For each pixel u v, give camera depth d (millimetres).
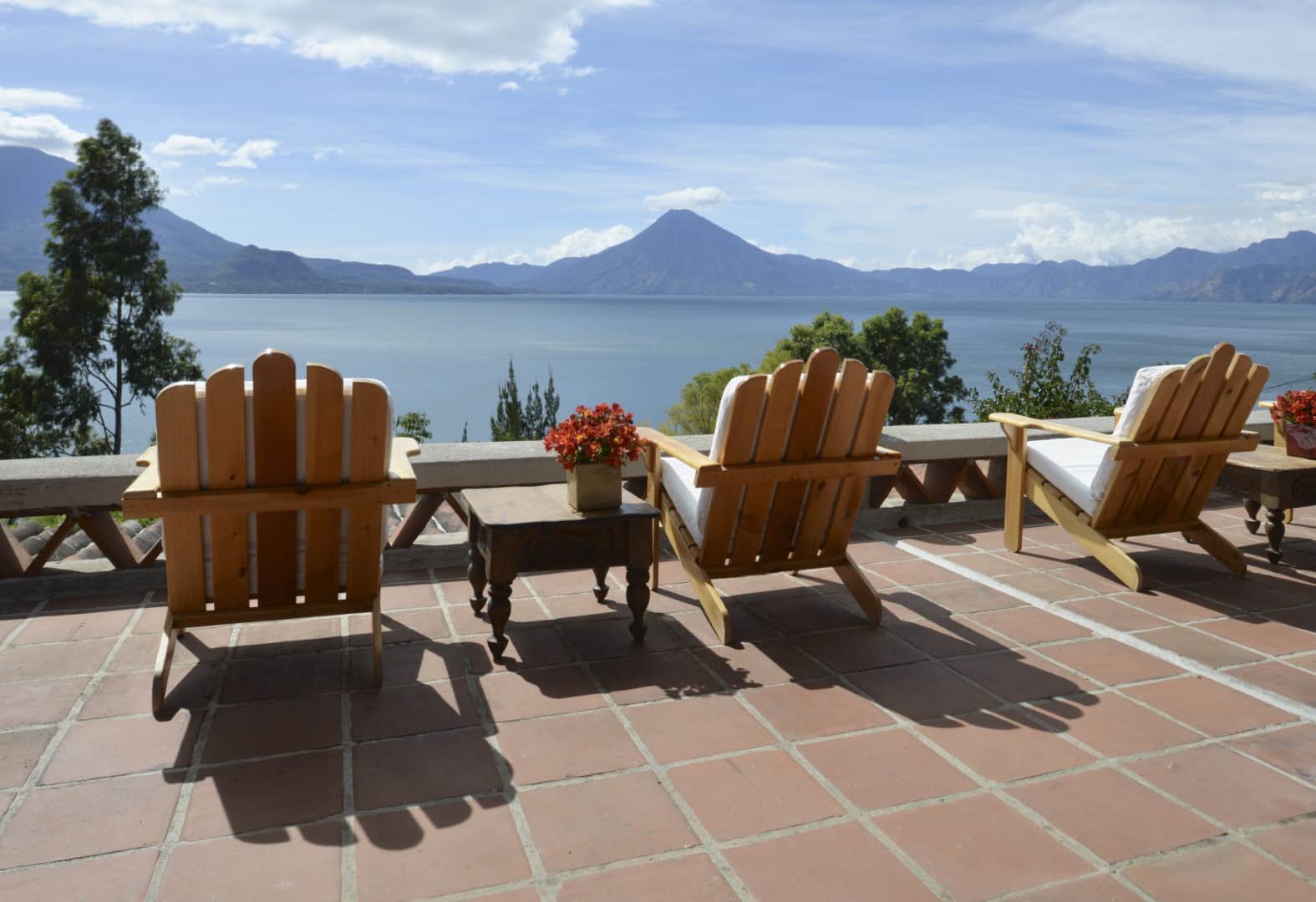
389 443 2744
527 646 3273
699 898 1835
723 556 3525
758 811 2170
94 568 3930
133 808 2152
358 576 2957
